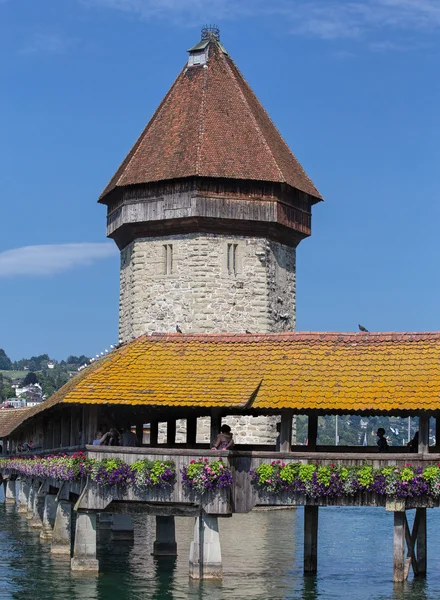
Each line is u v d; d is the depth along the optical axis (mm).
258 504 30766
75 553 32938
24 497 61438
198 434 57781
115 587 31594
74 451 34656
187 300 59625
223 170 59094
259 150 60438
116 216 62812
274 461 30828
